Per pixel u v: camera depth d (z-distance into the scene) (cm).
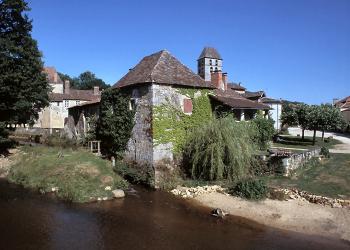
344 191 2141
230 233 1612
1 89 2889
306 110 4259
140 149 2588
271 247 1466
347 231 1639
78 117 3788
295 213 1859
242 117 2962
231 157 2294
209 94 2800
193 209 1952
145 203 2047
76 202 2019
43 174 2414
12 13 3048
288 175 2486
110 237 1526
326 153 3123
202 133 2398
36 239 1470
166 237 1546
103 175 2361
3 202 1969
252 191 2097
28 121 3478
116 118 2777
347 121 6016
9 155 3061
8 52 2936
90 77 12088
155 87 2469
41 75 3316
